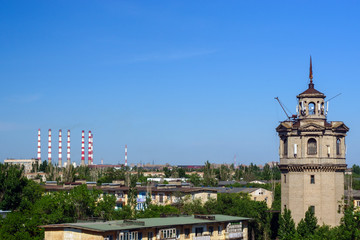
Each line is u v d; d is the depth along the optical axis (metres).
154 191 150.75
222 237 99.38
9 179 139.75
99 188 156.75
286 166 107.44
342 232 84.62
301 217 105.12
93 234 77.69
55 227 82.44
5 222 94.12
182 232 91.25
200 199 139.75
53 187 163.12
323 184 104.44
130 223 85.81
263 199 184.00
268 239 119.62
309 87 109.19
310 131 104.94
